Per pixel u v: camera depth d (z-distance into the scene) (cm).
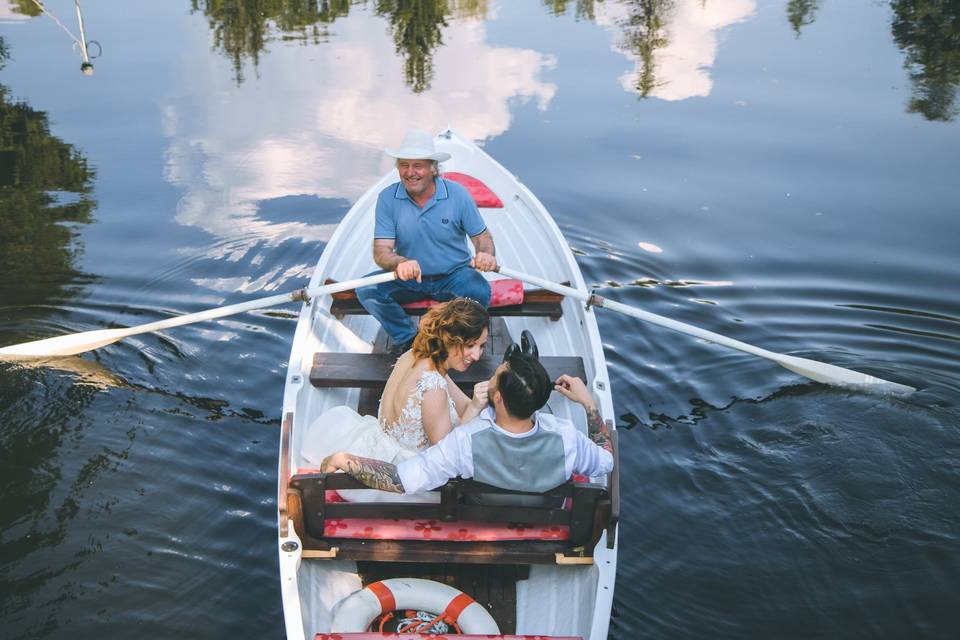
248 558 404
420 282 432
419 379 321
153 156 847
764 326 589
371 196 619
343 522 330
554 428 306
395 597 323
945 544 407
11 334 558
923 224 705
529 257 585
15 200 752
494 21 1347
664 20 1327
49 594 376
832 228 705
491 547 324
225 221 721
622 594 386
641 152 857
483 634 303
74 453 462
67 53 1143
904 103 958
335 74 1096
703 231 707
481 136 902
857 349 562
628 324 596
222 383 529
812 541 414
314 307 477
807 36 1220
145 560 398
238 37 1246
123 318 588
